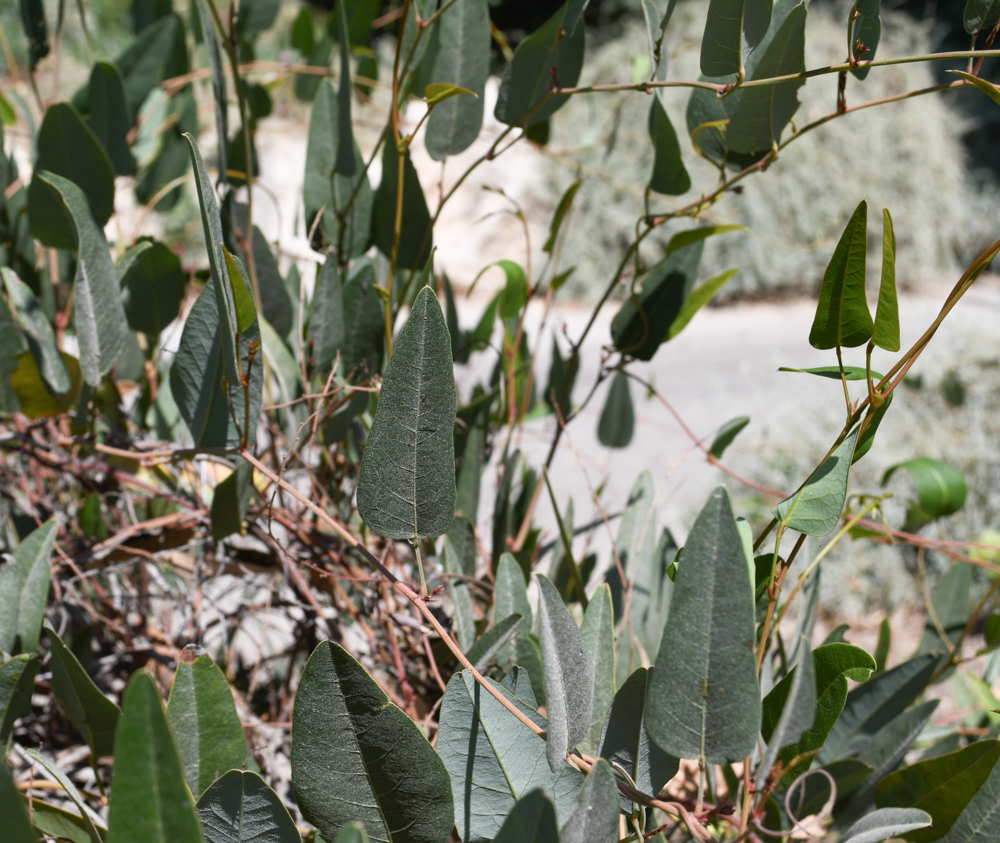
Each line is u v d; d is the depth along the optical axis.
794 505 0.53
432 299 0.51
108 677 0.86
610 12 7.25
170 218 2.95
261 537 0.72
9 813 0.38
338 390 0.66
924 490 0.77
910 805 0.59
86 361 0.64
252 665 0.97
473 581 0.65
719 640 0.48
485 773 0.52
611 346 0.76
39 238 0.71
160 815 0.44
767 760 0.46
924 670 0.64
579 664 0.49
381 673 0.79
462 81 0.69
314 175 0.75
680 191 0.68
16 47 4.45
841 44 6.12
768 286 5.98
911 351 0.51
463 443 0.76
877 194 6.19
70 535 0.82
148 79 1.03
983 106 7.30
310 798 0.50
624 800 0.51
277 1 1.02
